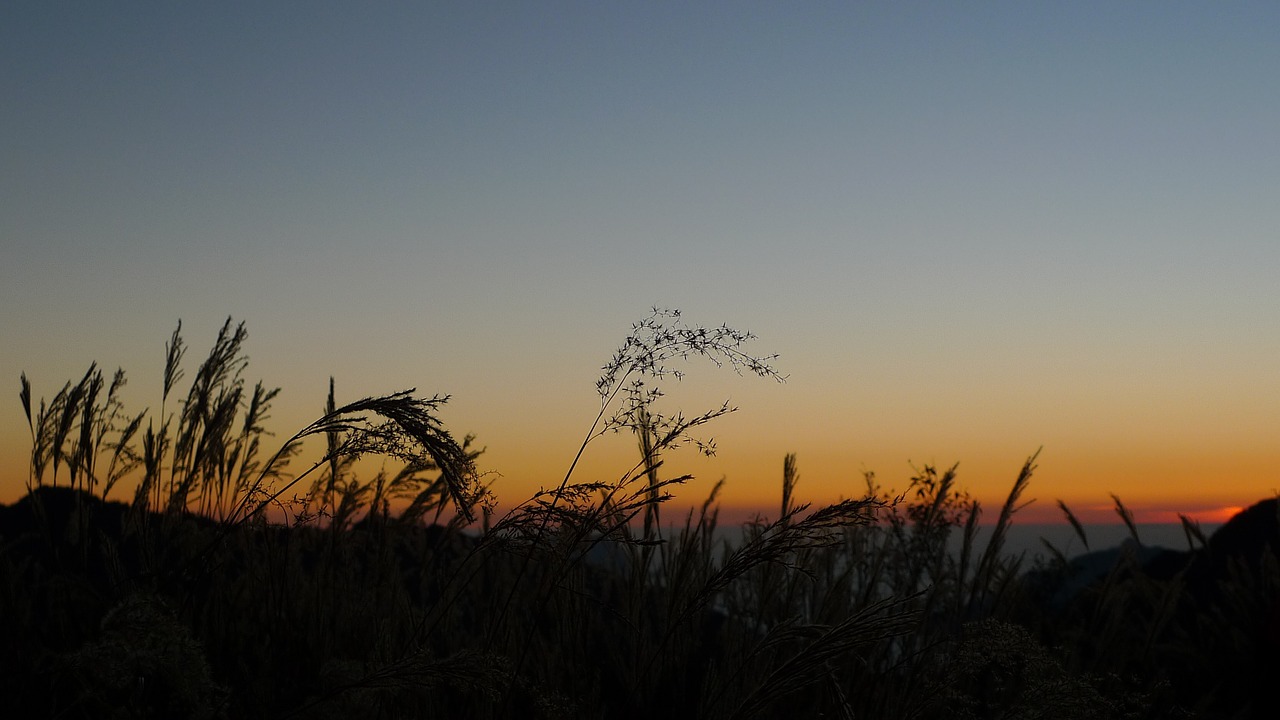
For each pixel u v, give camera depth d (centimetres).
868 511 334
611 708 375
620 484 330
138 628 254
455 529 426
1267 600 532
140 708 287
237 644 367
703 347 337
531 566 419
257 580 411
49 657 339
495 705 351
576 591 377
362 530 452
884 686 397
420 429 330
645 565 399
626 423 338
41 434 437
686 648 383
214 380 463
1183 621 621
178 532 434
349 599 421
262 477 366
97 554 408
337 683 308
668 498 330
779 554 337
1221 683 486
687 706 368
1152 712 450
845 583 407
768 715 368
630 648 406
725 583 339
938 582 447
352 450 344
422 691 346
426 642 348
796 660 308
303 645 373
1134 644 524
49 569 397
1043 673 361
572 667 374
